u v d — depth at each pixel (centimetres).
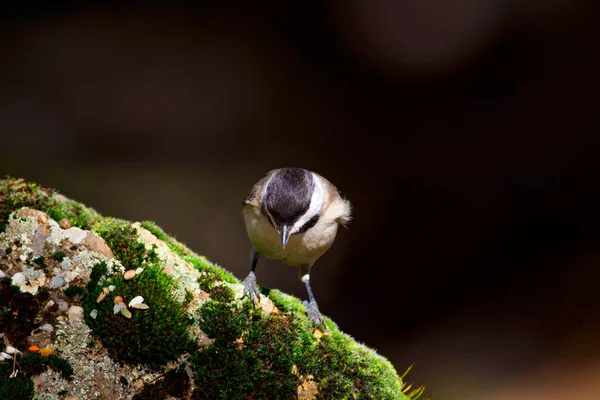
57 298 436
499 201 1477
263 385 444
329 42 1753
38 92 1591
